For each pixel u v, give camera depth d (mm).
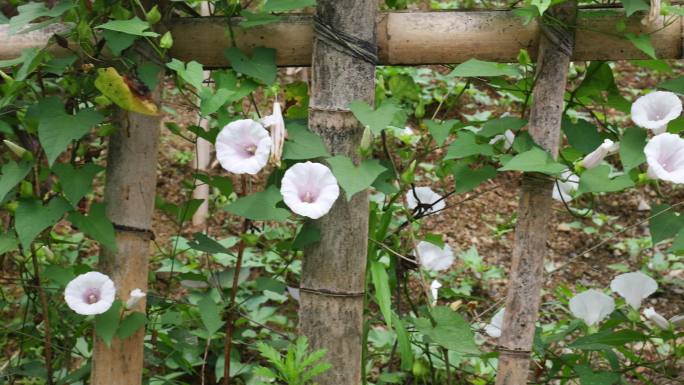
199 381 1735
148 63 1347
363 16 1344
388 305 1369
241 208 1329
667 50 1392
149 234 1401
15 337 1766
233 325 1545
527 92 1406
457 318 1417
